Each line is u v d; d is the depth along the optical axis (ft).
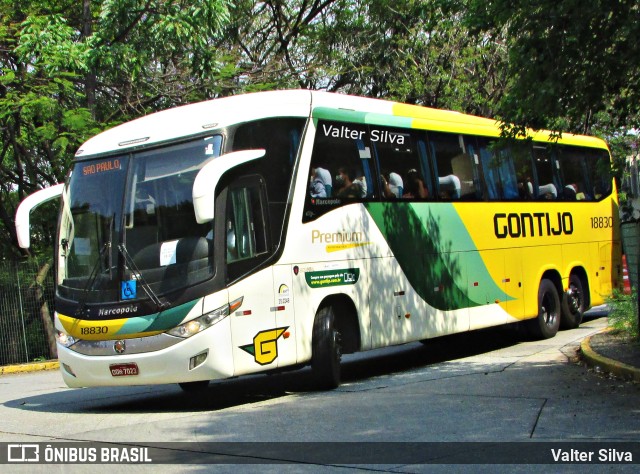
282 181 38.19
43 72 68.44
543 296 57.41
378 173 44.14
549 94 35.45
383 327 43.37
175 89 75.92
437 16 47.32
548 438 26.84
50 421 34.53
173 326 34.45
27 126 69.41
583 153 63.62
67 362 36.63
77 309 36.32
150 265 35.32
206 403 38.22
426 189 47.55
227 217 35.47
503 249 53.52
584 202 62.95
